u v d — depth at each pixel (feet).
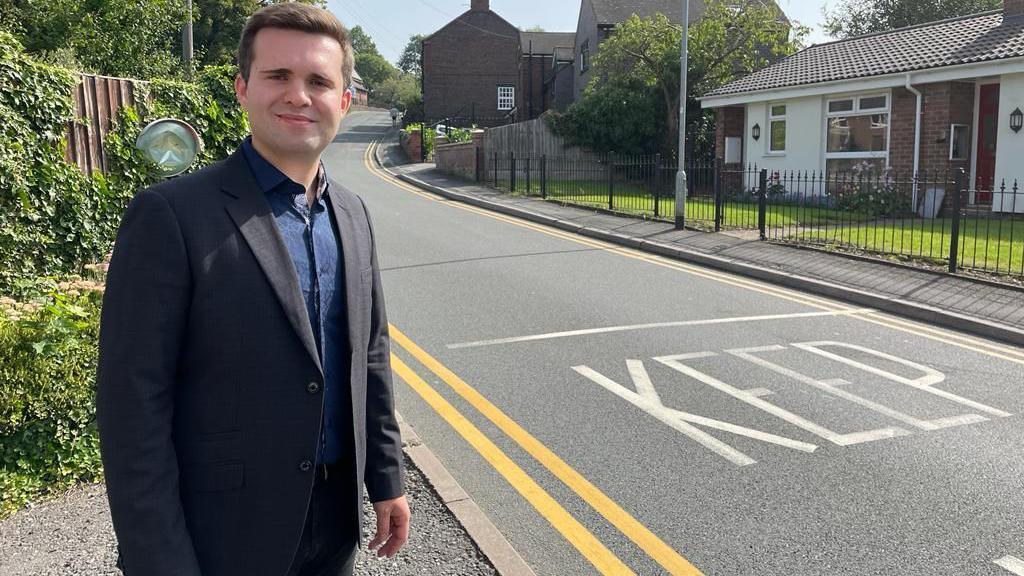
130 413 5.11
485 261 37.45
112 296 5.25
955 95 54.34
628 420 17.25
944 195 52.80
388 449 6.99
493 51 165.58
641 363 21.38
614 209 55.62
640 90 88.17
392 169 96.22
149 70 49.65
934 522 12.67
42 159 25.20
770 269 34.32
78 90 27.14
